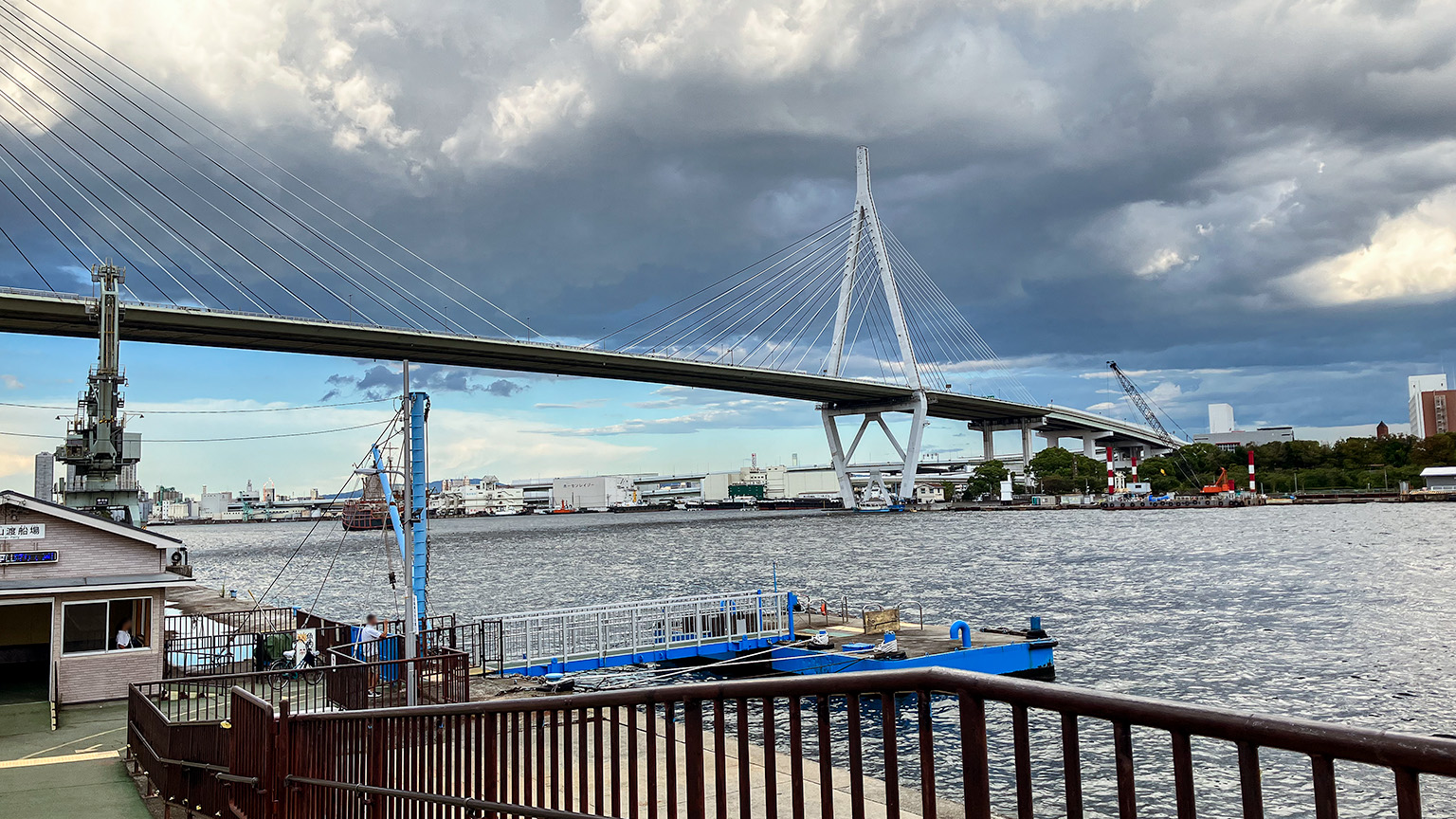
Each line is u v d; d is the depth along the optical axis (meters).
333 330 120.25
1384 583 62.88
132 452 61.06
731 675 33.66
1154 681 34.84
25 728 20.64
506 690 25.16
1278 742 2.54
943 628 37.22
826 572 88.69
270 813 10.93
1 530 22.72
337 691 18.97
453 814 6.93
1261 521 153.25
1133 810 2.90
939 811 9.66
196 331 112.12
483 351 135.62
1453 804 19.73
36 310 99.50
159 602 23.89
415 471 28.44
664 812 9.88
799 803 4.16
